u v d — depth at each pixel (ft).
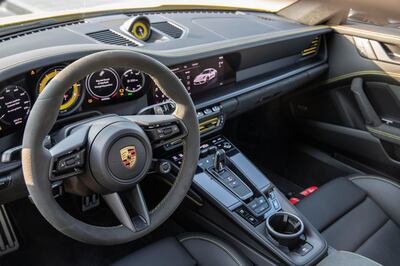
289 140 8.85
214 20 6.75
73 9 5.89
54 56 4.24
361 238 5.50
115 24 5.65
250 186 5.56
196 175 5.43
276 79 6.73
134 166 3.62
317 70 7.52
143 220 3.85
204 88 5.86
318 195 5.99
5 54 4.49
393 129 7.09
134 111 5.11
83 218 6.40
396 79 6.80
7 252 6.27
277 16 7.76
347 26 7.39
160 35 5.76
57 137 3.82
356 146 7.68
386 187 6.07
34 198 3.29
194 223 5.82
